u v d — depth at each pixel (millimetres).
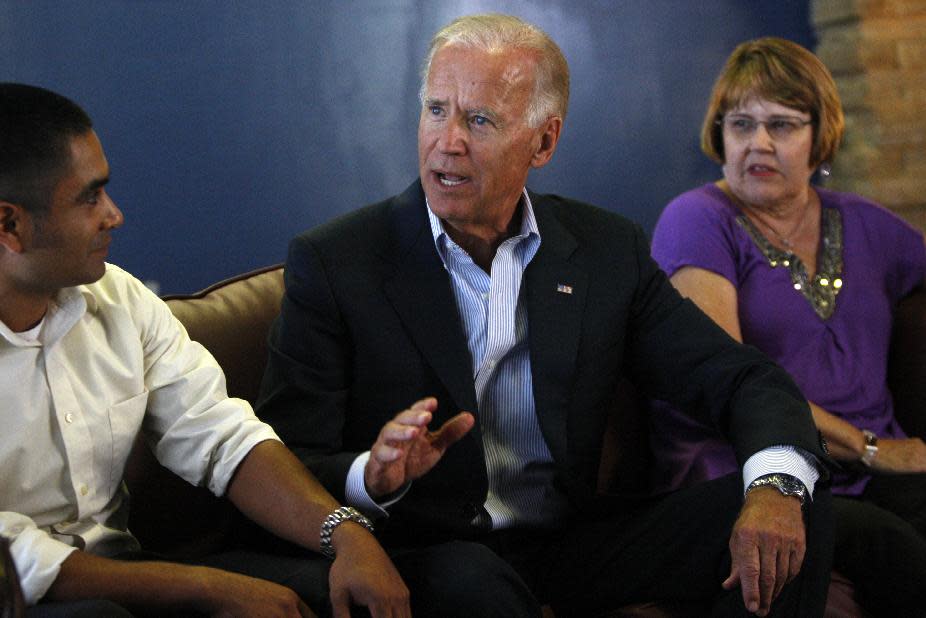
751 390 2256
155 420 2121
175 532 2324
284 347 2215
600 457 2424
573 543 2311
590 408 2338
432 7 4043
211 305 2498
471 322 2279
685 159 4395
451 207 2199
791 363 2750
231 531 2293
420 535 2232
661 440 2701
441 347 2223
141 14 3738
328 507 1967
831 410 2744
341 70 3973
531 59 2219
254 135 3912
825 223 2859
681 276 2760
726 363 2318
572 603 2285
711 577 2160
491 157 2184
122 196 3795
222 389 2146
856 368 2762
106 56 3723
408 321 2219
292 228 3996
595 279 2355
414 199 2320
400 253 2264
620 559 2229
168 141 3820
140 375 2062
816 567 2082
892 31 4254
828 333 2766
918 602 2395
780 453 2109
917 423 2830
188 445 2092
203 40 3812
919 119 4312
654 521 2219
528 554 2326
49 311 1956
